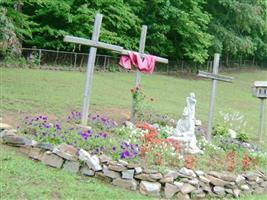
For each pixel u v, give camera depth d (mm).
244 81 33438
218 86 27812
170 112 15133
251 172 9430
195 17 31578
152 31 30469
